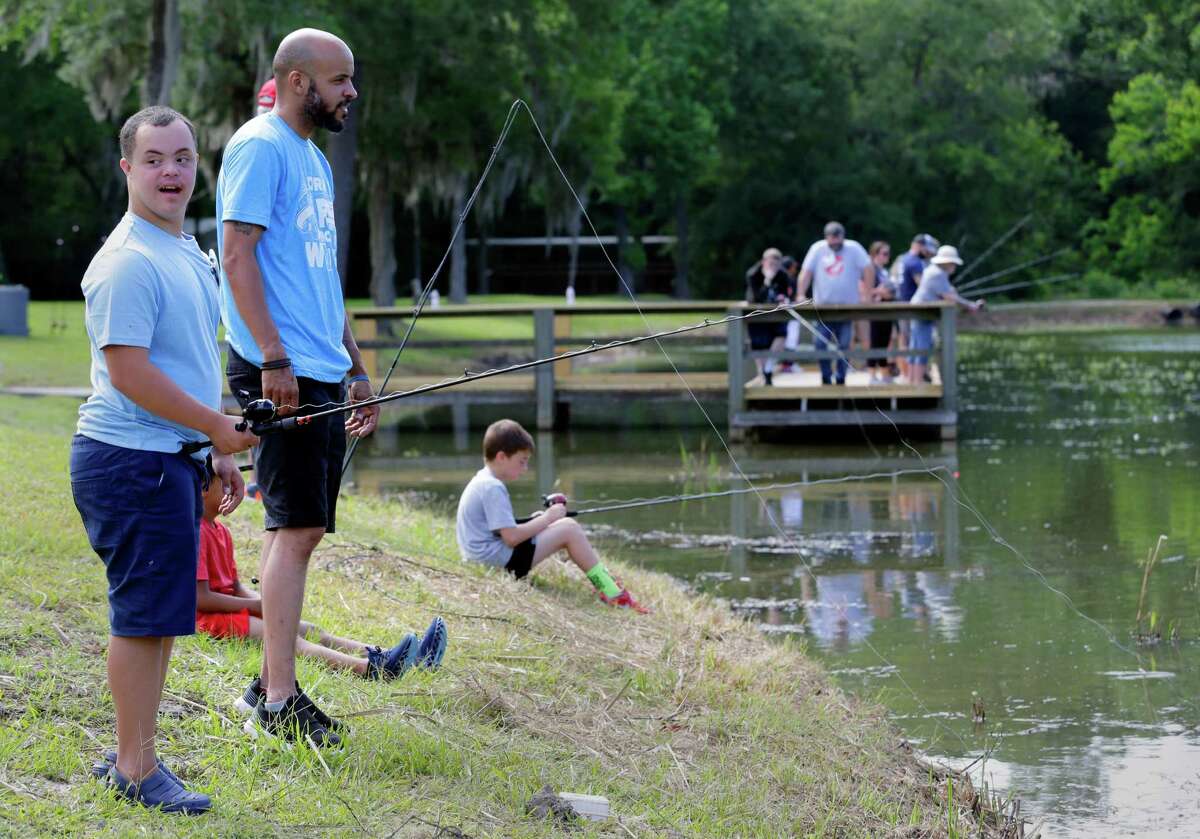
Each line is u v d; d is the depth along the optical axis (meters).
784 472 14.23
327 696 5.11
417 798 4.32
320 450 4.64
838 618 8.25
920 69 60.19
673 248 64.88
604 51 30.83
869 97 59.38
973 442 16.23
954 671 7.19
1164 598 8.68
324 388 4.76
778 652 7.18
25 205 50.03
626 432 18.14
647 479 13.91
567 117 29.42
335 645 5.73
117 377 3.83
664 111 56.50
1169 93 61.78
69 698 4.65
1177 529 10.82
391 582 7.17
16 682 4.68
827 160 59.94
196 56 24.12
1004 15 58.66
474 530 7.89
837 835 4.75
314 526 4.65
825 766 5.41
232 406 16.73
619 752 5.16
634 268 64.25
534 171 30.22
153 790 3.97
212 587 5.74
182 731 4.58
